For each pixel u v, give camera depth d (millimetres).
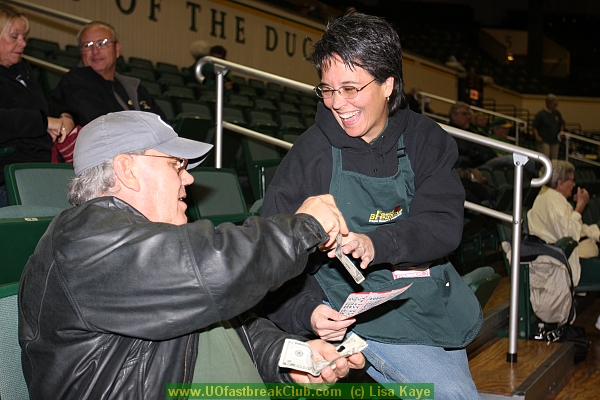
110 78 3693
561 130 10719
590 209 6410
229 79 7895
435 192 1691
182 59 10398
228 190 3215
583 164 10961
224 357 1420
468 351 3309
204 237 1229
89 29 3602
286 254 1271
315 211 1377
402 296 1700
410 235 1577
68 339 1256
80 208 1306
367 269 1719
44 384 1269
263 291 1258
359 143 1671
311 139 1726
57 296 1247
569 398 3227
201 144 1478
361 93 1602
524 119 17156
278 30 12250
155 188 1413
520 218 3234
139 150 1403
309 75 13180
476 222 4648
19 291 1326
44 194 2461
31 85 3193
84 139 1415
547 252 3760
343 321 1545
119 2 9273
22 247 1836
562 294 3725
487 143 3199
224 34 11086
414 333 1715
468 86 15289
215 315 1228
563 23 20938
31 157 3033
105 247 1226
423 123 1769
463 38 19781
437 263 1794
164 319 1216
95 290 1224
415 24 18875
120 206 1342
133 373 1269
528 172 5414
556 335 3773
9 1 4652
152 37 9836
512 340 3250
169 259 1210
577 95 18141
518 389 2820
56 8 8461
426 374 1694
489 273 2549
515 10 20609
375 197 1679
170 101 6242
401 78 1689
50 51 7391
